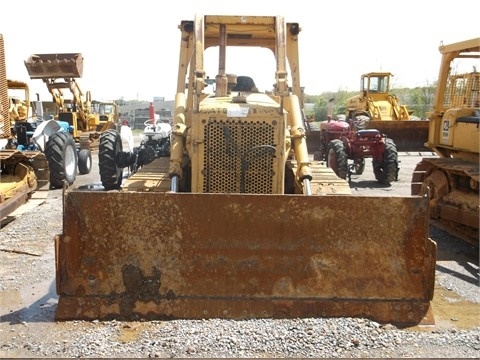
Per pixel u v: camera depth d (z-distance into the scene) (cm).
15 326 393
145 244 400
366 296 397
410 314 395
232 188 487
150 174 573
